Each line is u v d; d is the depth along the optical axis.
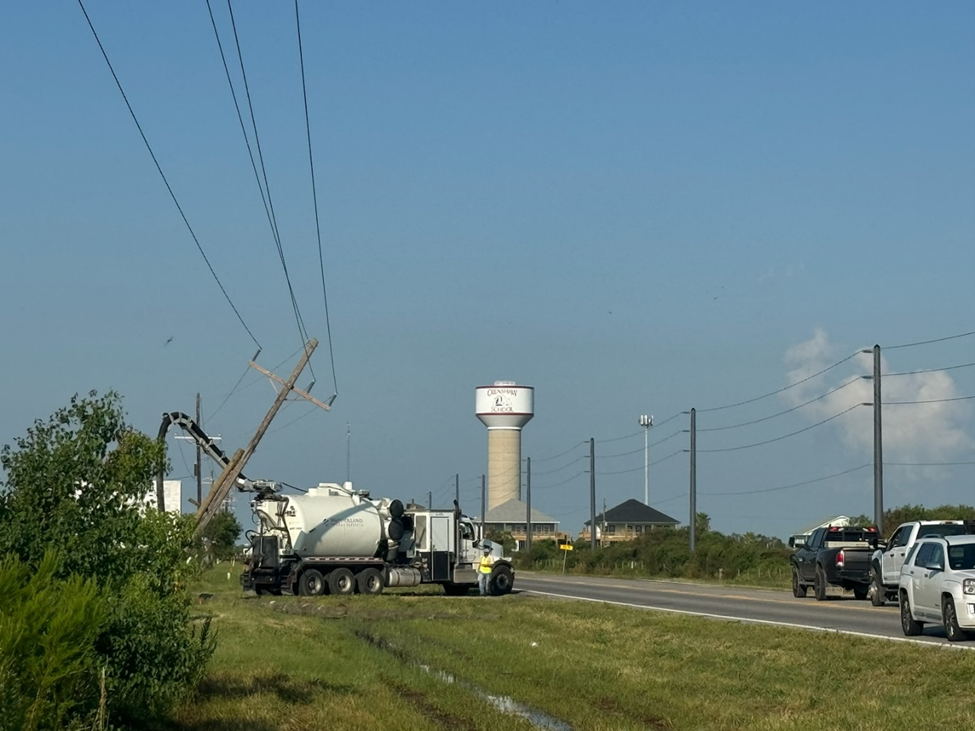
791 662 20.31
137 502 13.82
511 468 157.88
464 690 18.45
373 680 19.00
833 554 37.72
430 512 47.47
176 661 13.34
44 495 12.84
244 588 46.19
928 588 22.64
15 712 9.10
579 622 29.94
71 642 9.49
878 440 55.25
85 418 13.28
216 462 48.97
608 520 154.25
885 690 16.64
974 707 14.72
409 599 42.31
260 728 13.72
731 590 48.28
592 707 16.91
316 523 45.72
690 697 17.42
